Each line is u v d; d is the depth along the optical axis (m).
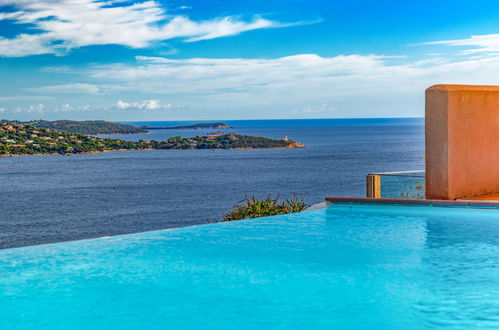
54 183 102.38
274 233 6.52
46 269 5.12
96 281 4.76
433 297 4.20
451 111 7.30
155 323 3.84
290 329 3.70
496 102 7.95
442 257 5.29
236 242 6.11
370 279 4.66
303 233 6.46
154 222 61.16
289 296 4.31
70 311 4.08
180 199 79.00
